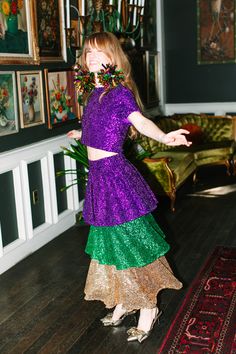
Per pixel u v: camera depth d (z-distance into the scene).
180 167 5.45
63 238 4.47
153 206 2.52
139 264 2.47
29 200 4.08
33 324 2.91
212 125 6.95
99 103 2.36
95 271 2.64
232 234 4.36
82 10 4.42
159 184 5.17
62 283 3.48
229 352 2.51
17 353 2.60
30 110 4.09
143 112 2.51
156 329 2.77
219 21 7.10
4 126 3.72
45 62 4.28
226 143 6.61
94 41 2.37
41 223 4.38
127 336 2.71
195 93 7.52
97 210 2.45
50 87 4.36
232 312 2.94
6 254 3.77
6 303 3.21
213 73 7.34
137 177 2.50
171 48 7.46
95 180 2.46
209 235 4.36
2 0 3.62
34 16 4.00
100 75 2.30
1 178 3.76
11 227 3.93
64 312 3.04
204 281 3.41
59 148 4.57
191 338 2.66
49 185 4.41
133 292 2.53
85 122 2.45
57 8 4.43
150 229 2.54
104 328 2.81
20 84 3.91
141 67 6.50
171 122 6.60
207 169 7.13
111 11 4.64
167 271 2.67
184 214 5.04
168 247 2.62
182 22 7.30
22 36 3.91
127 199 2.41
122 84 2.37
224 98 7.39
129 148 4.84
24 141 4.04
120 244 2.46
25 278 3.60
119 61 2.39
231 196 5.63
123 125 2.36
